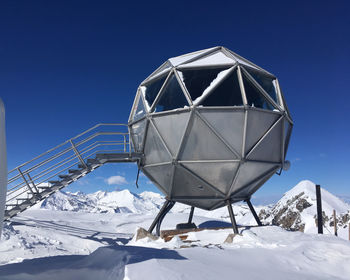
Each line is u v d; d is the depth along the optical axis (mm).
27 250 12391
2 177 3773
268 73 14625
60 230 17891
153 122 13523
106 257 6410
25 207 15211
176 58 15281
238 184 13406
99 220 23953
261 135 12922
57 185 15586
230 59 13820
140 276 4988
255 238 11133
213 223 23016
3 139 3855
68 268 5910
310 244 9781
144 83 15289
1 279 5023
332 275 7391
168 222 23594
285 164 14688
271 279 6184
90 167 15641
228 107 12133
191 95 12766
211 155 12539
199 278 5316
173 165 12898
